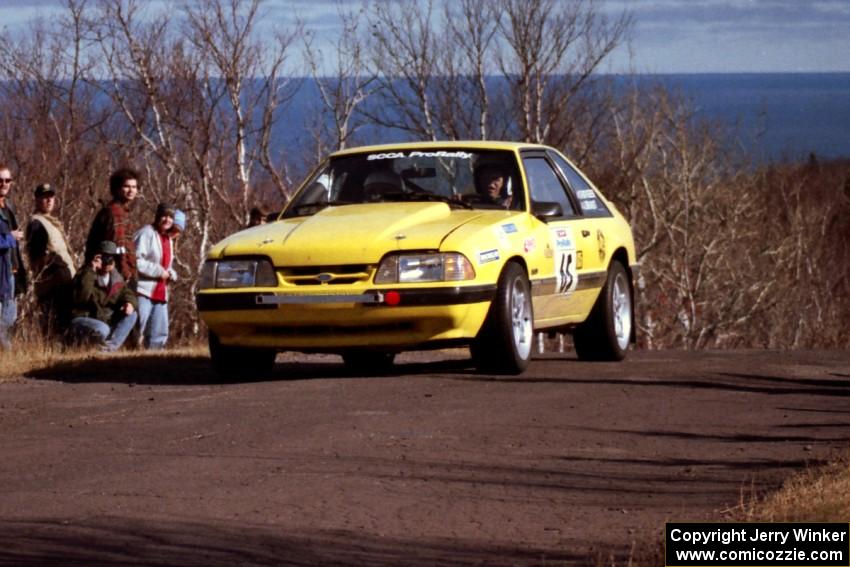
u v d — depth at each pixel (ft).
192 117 121.39
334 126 138.10
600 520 35.06
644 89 214.28
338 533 33.63
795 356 74.64
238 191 125.18
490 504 36.78
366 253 57.98
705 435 46.44
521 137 152.87
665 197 224.12
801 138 595.47
